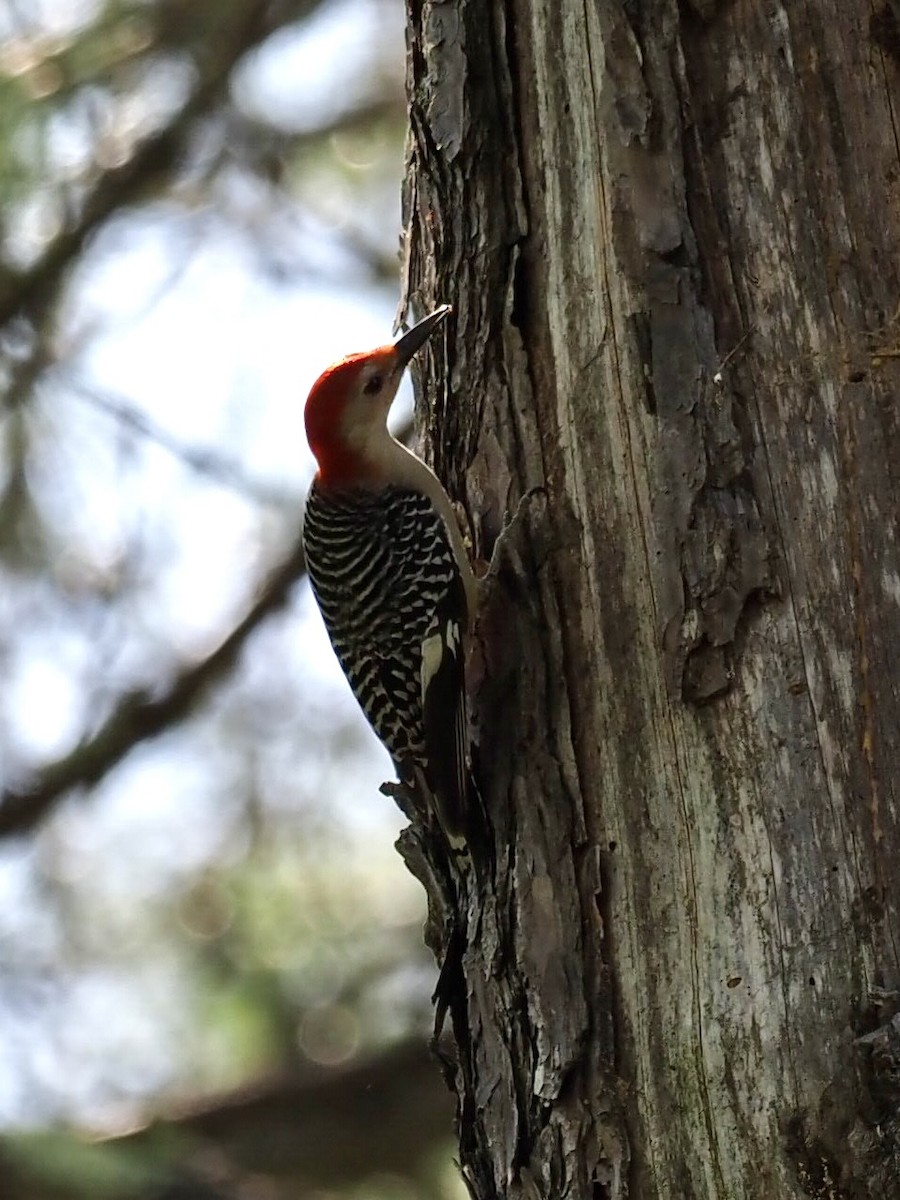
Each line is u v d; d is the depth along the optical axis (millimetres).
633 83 8750
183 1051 17281
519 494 9109
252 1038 17266
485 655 9070
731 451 8297
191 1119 16609
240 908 17344
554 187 9016
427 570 9844
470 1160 8805
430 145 9672
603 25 8836
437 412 9977
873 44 8484
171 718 16734
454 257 9578
